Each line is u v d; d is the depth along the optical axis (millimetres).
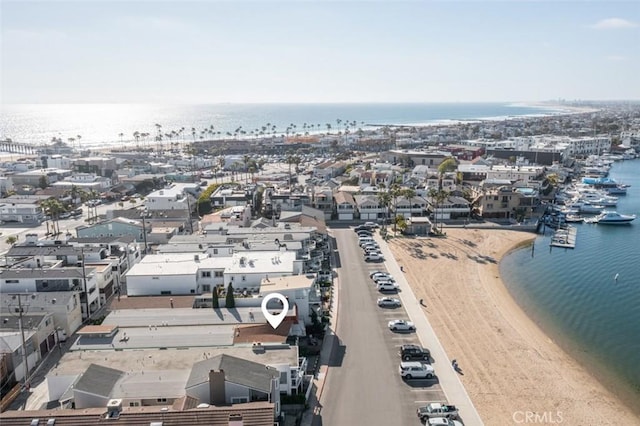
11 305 64062
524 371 58125
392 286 81375
